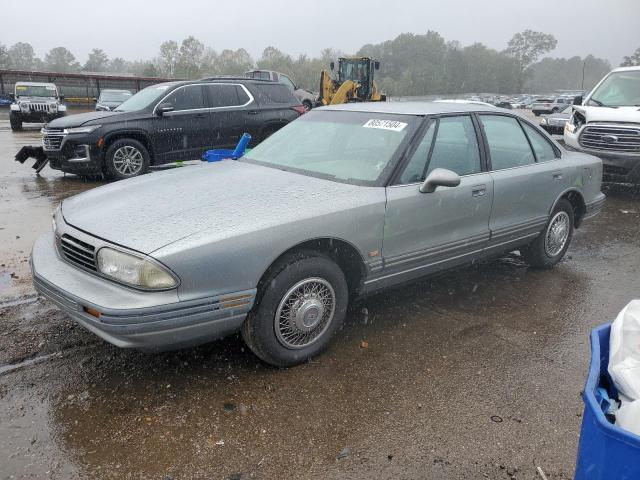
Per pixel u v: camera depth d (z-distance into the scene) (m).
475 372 3.37
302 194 3.44
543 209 4.90
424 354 3.57
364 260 3.52
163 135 9.24
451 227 4.02
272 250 3.03
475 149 4.31
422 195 3.74
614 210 8.24
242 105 9.98
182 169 4.25
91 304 2.74
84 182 9.48
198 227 2.95
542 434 2.80
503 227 4.49
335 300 3.43
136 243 2.82
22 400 2.94
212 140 9.76
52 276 3.04
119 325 2.68
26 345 3.52
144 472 2.45
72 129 8.73
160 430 2.73
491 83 134.00
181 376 3.22
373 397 3.07
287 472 2.47
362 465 2.53
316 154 4.17
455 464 2.56
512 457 2.62
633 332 1.70
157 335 2.77
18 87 21.81
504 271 5.31
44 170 10.94
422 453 2.63
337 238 3.32
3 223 6.44
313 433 2.74
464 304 4.44
